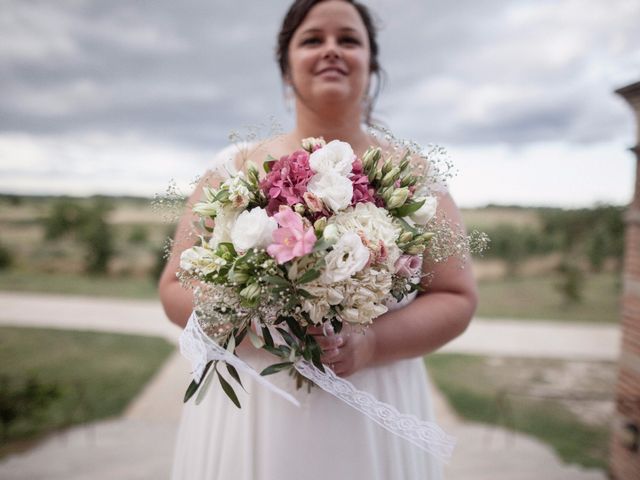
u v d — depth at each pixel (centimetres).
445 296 135
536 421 487
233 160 141
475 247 119
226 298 100
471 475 365
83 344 775
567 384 619
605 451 411
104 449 399
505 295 1384
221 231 101
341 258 89
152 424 459
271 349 101
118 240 1778
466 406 530
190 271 100
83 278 1656
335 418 126
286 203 101
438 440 104
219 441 134
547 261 1719
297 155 107
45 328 882
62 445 407
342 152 107
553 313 1149
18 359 694
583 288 1434
